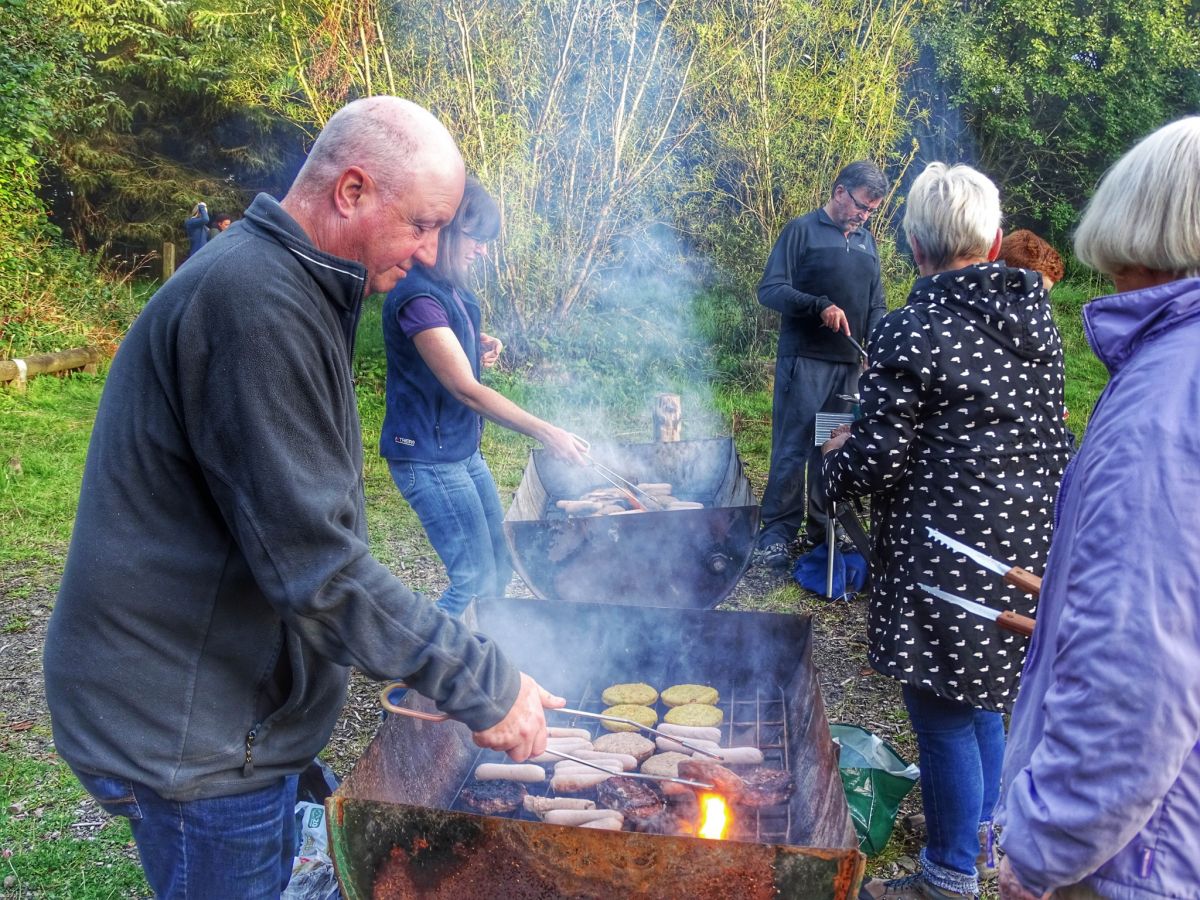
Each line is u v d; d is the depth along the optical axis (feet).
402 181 5.25
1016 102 41.57
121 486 5.20
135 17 46.75
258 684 5.53
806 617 8.73
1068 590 4.16
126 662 5.26
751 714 8.55
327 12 27.17
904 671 7.70
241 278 4.91
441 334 10.02
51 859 9.13
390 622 5.13
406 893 6.01
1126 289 4.72
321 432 5.06
